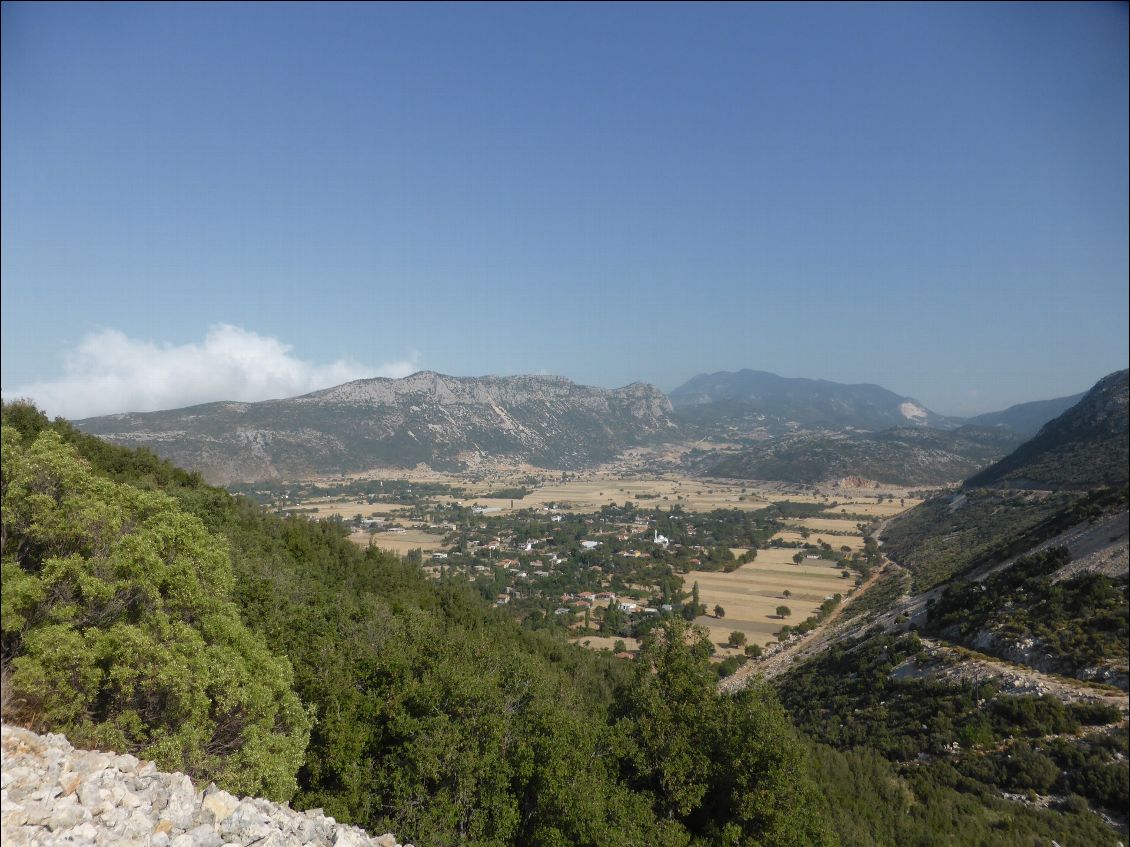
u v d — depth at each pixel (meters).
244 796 14.24
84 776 11.30
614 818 18.41
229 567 18.67
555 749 19.16
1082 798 34.59
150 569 15.02
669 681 24.77
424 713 19.98
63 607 13.43
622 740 22.02
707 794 22.17
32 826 9.79
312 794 17.92
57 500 15.12
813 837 21.91
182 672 14.02
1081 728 39.78
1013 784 37.06
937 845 28.86
